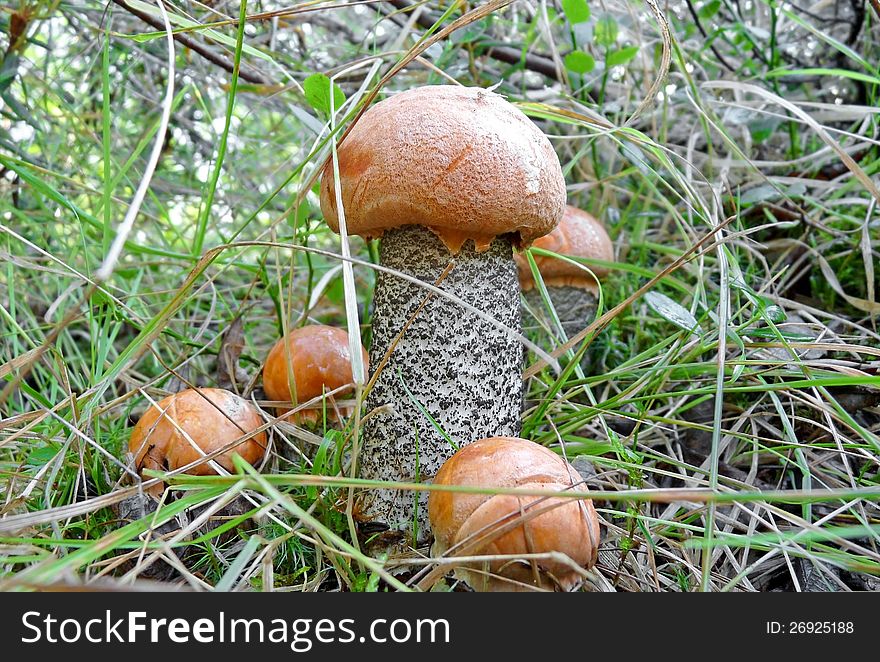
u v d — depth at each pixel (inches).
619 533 11.0
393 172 10.1
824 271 14.4
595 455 12.2
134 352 11.4
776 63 17.0
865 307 13.6
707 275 15.3
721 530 11.4
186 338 14.6
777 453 11.7
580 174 18.6
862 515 10.9
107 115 11.3
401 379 10.9
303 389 12.9
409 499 10.9
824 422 12.7
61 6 14.3
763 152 18.3
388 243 11.1
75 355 16.6
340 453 11.1
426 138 10.1
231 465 11.4
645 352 13.4
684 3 19.2
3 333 14.4
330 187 10.9
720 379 10.8
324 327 13.4
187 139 20.4
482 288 10.9
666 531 10.9
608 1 17.9
